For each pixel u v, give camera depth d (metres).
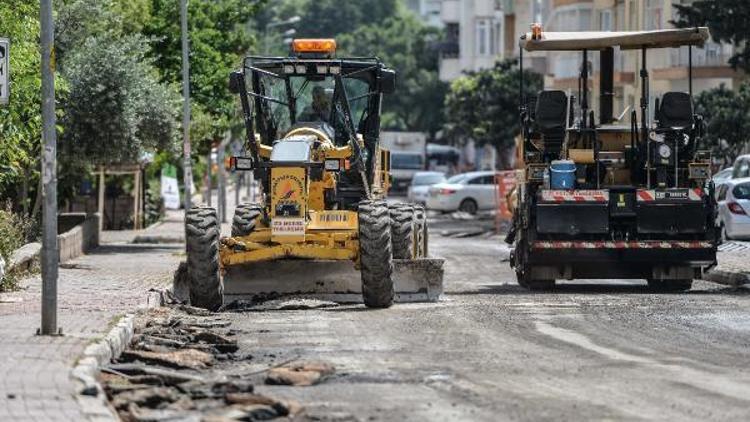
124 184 112.31
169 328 39.31
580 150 56.25
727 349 34.75
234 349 34.84
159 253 80.25
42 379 27.38
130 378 29.11
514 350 34.62
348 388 28.50
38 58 57.97
